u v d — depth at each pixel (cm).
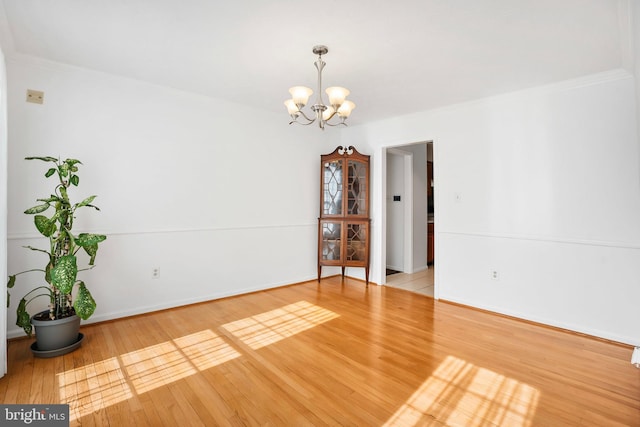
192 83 314
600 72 272
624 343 260
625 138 263
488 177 340
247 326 291
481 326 297
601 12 188
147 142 316
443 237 377
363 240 445
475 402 182
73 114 277
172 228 333
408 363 225
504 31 211
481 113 345
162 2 185
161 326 288
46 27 214
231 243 379
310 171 462
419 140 400
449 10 189
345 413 171
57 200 230
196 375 207
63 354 232
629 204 261
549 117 301
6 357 206
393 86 310
